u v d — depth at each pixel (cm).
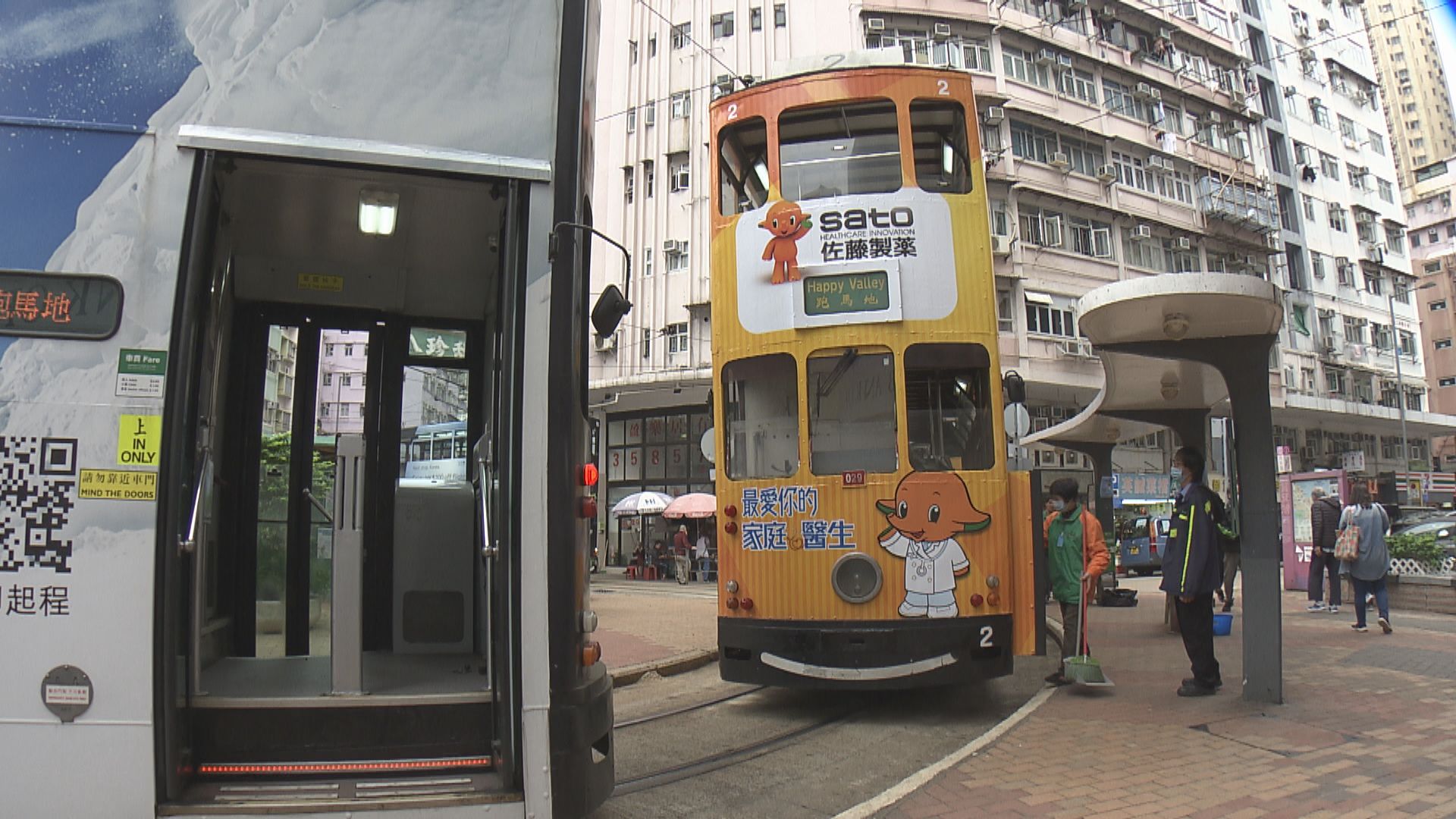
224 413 477
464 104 360
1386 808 418
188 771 339
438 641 497
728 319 759
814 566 697
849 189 740
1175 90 3309
